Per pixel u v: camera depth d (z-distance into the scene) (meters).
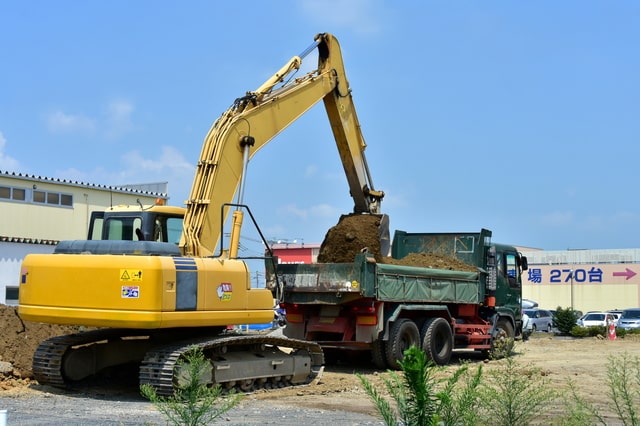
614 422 9.62
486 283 19.58
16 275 27.34
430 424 3.88
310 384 13.42
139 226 12.43
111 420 9.22
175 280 10.95
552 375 15.79
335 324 16.00
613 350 23.45
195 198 12.69
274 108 14.63
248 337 12.36
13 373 12.94
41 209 30.88
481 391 5.07
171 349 11.20
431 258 18.95
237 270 12.05
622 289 60.06
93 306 10.91
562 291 62.47
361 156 18.23
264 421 9.55
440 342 17.33
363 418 9.94
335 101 17.06
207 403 5.07
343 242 16.92
